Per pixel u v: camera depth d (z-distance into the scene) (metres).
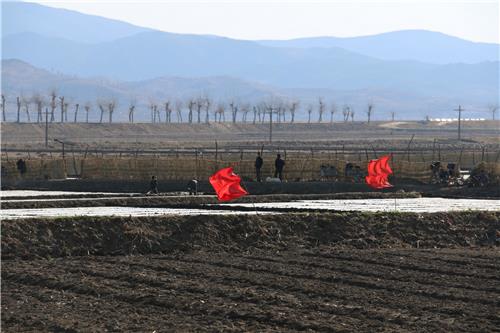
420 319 41.38
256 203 94.69
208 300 45.34
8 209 84.25
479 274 53.91
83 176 131.62
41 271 54.25
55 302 45.12
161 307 44.00
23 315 41.94
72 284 49.28
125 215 72.00
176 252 63.78
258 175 121.12
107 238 64.19
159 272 54.38
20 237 62.00
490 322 40.97
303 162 125.56
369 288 49.22
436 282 50.97
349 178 123.88
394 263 58.09
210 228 67.06
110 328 39.47
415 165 125.88
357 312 42.53
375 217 72.56
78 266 56.47
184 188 121.81
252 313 42.16
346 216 71.69
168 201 94.62
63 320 40.91
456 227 73.25
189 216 68.25
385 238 69.56
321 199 102.44
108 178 129.75
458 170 128.88
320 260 59.62
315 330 39.31
